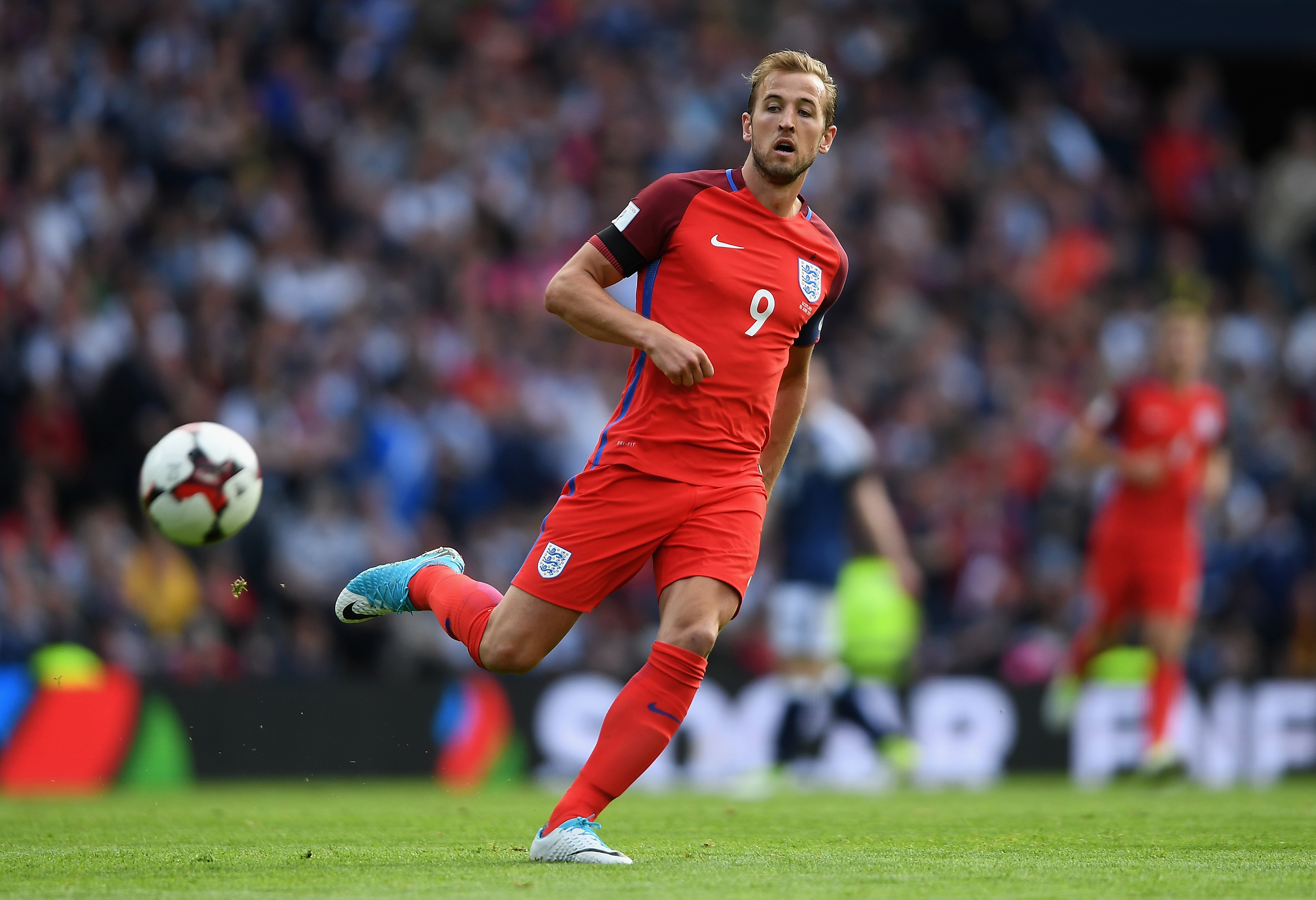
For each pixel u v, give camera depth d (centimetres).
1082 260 5819
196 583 3775
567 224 5250
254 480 1753
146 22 5122
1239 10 7031
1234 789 3203
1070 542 4712
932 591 4550
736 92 5903
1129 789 3200
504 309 4850
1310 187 6494
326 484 3950
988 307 5538
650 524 1488
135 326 4328
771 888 1288
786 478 3316
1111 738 3678
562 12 5897
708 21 6116
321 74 5422
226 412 4172
